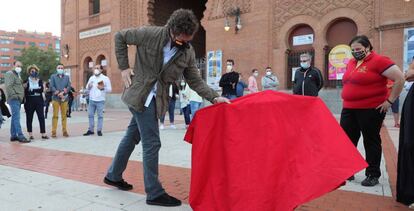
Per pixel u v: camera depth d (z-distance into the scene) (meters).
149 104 3.89
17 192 4.41
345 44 15.51
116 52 3.92
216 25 19.30
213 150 3.48
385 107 4.53
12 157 6.77
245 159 3.31
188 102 11.75
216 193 3.37
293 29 16.92
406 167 3.92
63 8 27.91
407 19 13.60
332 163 3.15
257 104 3.46
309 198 3.01
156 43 3.75
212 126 3.49
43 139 9.33
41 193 4.36
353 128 4.93
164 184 4.81
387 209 3.81
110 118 16.22
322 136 3.32
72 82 27.19
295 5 16.62
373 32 14.49
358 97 4.72
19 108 8.93
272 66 17.38
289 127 3.38
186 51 3.86
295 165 3.22
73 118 16.66
